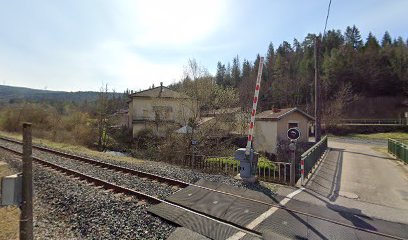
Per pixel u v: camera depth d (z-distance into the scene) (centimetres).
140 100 3581
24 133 349
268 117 2412
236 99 2453
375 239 566
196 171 1285
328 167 1409
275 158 2250
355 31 10088
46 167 1381
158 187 953
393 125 4438
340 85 6475
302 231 598
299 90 6956
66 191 905
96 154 1995
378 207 772
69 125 4000
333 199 843
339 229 610
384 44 9350
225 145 2202
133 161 1619
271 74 8338
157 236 580
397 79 6812
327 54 8138
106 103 3525
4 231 652
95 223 652
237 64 10131
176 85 3019
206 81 2347
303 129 2612
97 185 1005
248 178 1017
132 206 753
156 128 3014
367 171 1316
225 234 580
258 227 617
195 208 736
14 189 343
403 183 1077
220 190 894
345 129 4569
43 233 623
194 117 2242
